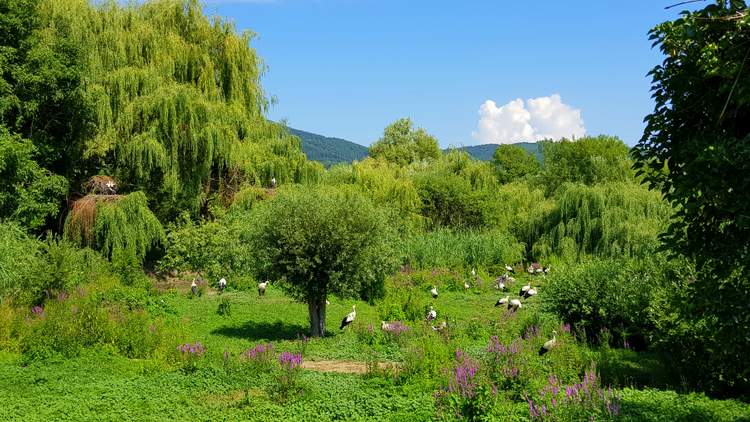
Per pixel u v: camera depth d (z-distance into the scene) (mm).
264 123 40906
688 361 14164
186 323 21891
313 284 21141
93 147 32719
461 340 19828
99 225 29891
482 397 11047
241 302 28141
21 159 27266
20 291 21875
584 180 54406
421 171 58906
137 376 15070
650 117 8977
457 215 51719
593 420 9797
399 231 40469
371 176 43375
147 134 32281
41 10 32812
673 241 8992
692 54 8453
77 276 24453
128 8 37844
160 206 34312
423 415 11445
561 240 42375
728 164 7844
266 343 19812
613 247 38094
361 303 30016
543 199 54156
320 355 18234
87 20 34656
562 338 17031
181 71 37781
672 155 8930
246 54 40281
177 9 39219
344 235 20828
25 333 17297
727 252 8445
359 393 13375
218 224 34469
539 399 11281
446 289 36375
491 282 39531
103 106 32312
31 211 28703
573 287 19828
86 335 17281
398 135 85625
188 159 33688
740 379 13008
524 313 25734
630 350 17781
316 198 22469
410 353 15555
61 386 13883
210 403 12906
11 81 30156
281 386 13422
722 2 8164
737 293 8570
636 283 18344
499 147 91000
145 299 24406
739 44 7938
